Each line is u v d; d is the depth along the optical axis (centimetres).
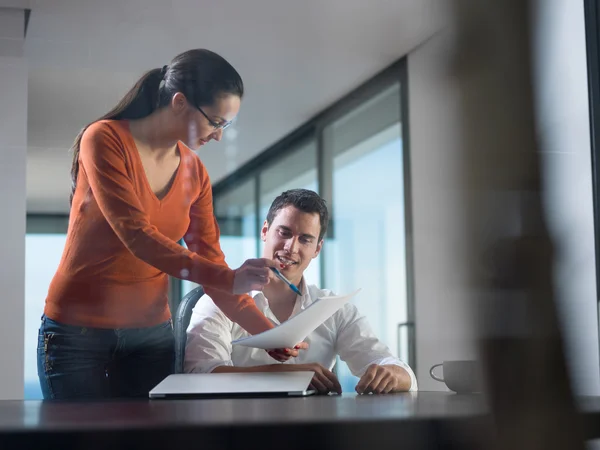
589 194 200
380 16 214
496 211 60
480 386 62
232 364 156
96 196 174
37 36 185
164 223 177
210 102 192
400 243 229
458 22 65
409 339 228
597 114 202
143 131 182
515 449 59
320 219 184
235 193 192
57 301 168
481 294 61
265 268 173
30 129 177
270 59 204
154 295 171
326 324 163
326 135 213
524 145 60
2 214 171
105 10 189
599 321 194
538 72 62
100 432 59
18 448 58
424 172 221
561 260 60
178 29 195
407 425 66
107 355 168
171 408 82
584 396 91
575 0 204
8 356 166
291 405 87
